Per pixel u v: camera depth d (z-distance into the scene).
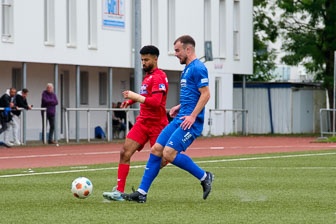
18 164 42.28
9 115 59.69
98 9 72.12
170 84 85.06
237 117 93.94
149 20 77.44
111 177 33.00
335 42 94.31
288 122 95.62
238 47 93.38
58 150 56.56
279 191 26.72
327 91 101.44
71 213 20.56
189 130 22.77
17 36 63.75
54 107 64.00
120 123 74.50
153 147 23.22
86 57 70.50
